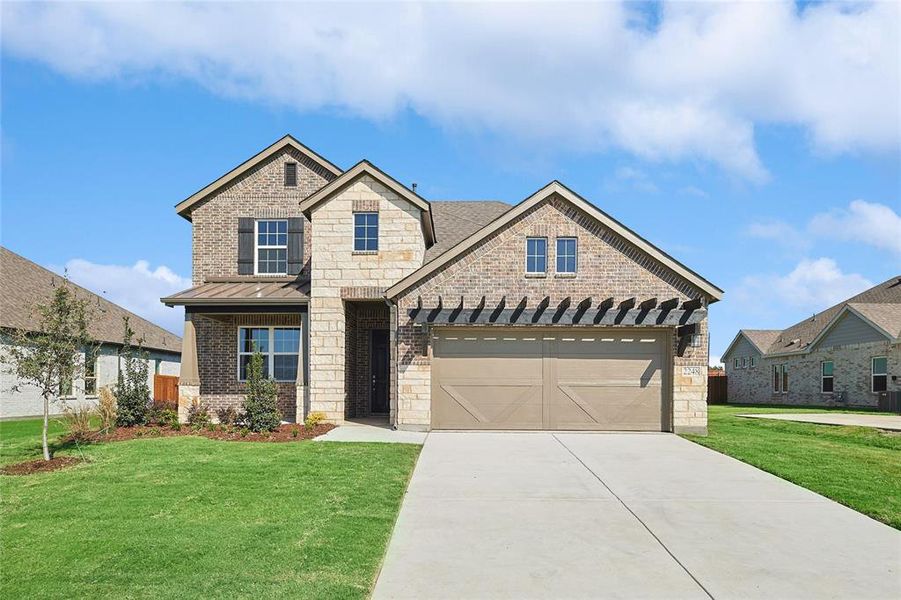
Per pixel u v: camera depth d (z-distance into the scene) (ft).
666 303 49.73
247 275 63.72
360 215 57.11
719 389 132.77
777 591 18.78
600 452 41.37
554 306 51.39
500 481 32.71
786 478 33.83
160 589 18.02
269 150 64.03
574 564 20.86
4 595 17.70
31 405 73.87
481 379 51.55
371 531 23.53
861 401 94.38
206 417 54.24
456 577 19.67
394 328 52.29
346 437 47.03
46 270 94.32
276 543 21.98
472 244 51.72
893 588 19.04
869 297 113.60
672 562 21.08
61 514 25.55
